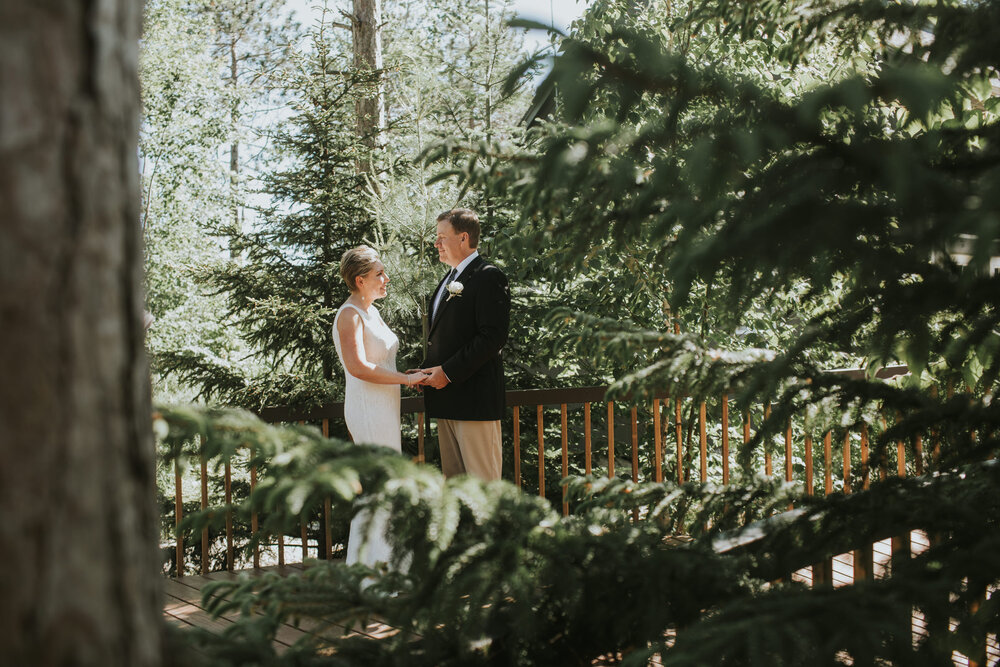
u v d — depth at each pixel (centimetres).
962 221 111
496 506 139
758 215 146
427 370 355
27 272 78
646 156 158
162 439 126
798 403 181
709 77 138
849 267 160
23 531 78
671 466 534
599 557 145
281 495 117
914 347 165
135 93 91
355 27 911
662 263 192
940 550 150
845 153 142
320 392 585
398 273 609
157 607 92
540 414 434
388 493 129
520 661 147
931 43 164
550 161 151
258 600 148
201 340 1399
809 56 386
